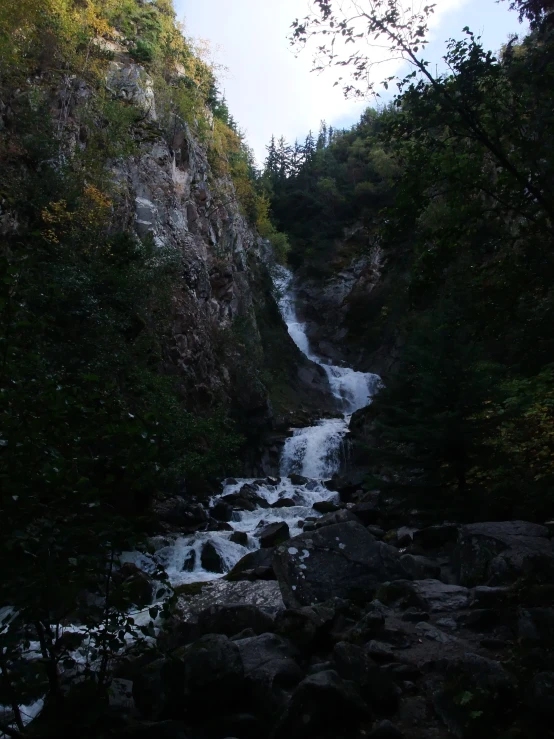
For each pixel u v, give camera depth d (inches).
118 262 608.4
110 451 127.7
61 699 121.2
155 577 130.1
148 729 138.4
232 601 295.4
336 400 1326.3
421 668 172.1
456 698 143.2
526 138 263.6
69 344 455.5
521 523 272.1
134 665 180.5
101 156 790.5
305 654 182.9
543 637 172.9
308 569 239.6
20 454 108.6
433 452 334.0
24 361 117.1
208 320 954.7
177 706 150.3
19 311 119.0
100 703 121.1
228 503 628.1
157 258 735.7
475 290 299.6
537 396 410.6
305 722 139.6
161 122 1059.9
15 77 676.7
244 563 365.4
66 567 111.0
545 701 129.6
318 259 1902.1
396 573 250.4
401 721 147.3
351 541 256.4
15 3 675.4
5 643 102.4
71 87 810.2
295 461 916.6
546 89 259.4
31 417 110.8
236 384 935.0
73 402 116.5
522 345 336.5
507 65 274.4
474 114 261.3
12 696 104.3
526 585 214.2
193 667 153.1
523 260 282.5
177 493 597.9
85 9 957.8
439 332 339.6
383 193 1983.3
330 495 698.8
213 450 573.6
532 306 319.6
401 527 408.2
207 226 1131.3
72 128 773.9
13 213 569.6
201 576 391.2
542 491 317.1
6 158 609.0
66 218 607.5
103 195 702.5
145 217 859.4
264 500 665.6
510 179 261.9
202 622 208.8
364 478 369.4
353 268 1818.4
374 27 248.8
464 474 337.7
